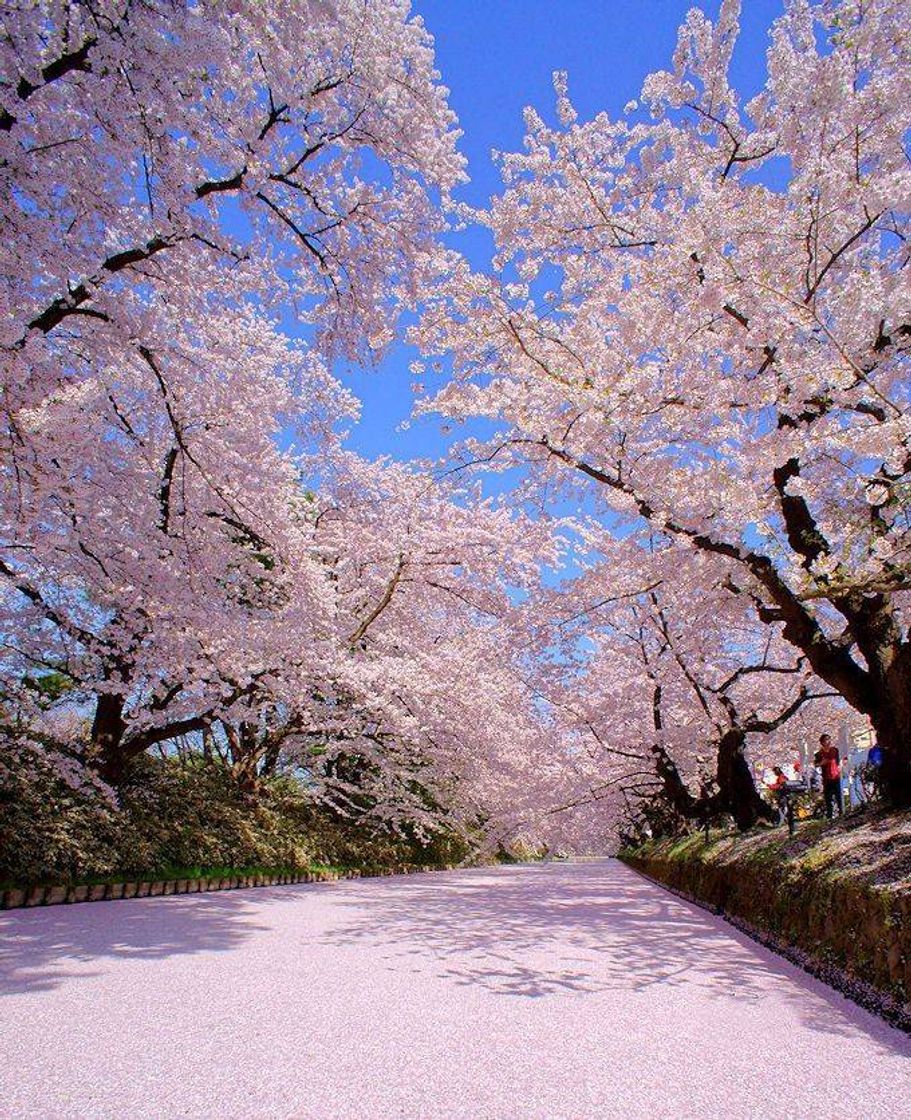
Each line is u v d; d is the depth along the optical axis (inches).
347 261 311.0
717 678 512.4
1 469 264.4
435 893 439.8
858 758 460.4
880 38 224.7
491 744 644.7
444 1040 126.4
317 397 430.9
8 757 339.9
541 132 281.3
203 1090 99.6
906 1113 97.5
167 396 314.5
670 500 278.1
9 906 278.2
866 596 271.0
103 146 220.1
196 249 271.3
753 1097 102.6
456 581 593.0
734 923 301.0
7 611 347.9
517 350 295.9
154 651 364.5
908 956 146.0
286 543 414.9
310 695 492.7
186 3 223.1
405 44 280.4
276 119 269.9
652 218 277.7
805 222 228.8
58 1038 120.6
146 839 386.3
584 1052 121.3
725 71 268.1
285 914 307.9
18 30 196.4
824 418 237.1
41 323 246.7
